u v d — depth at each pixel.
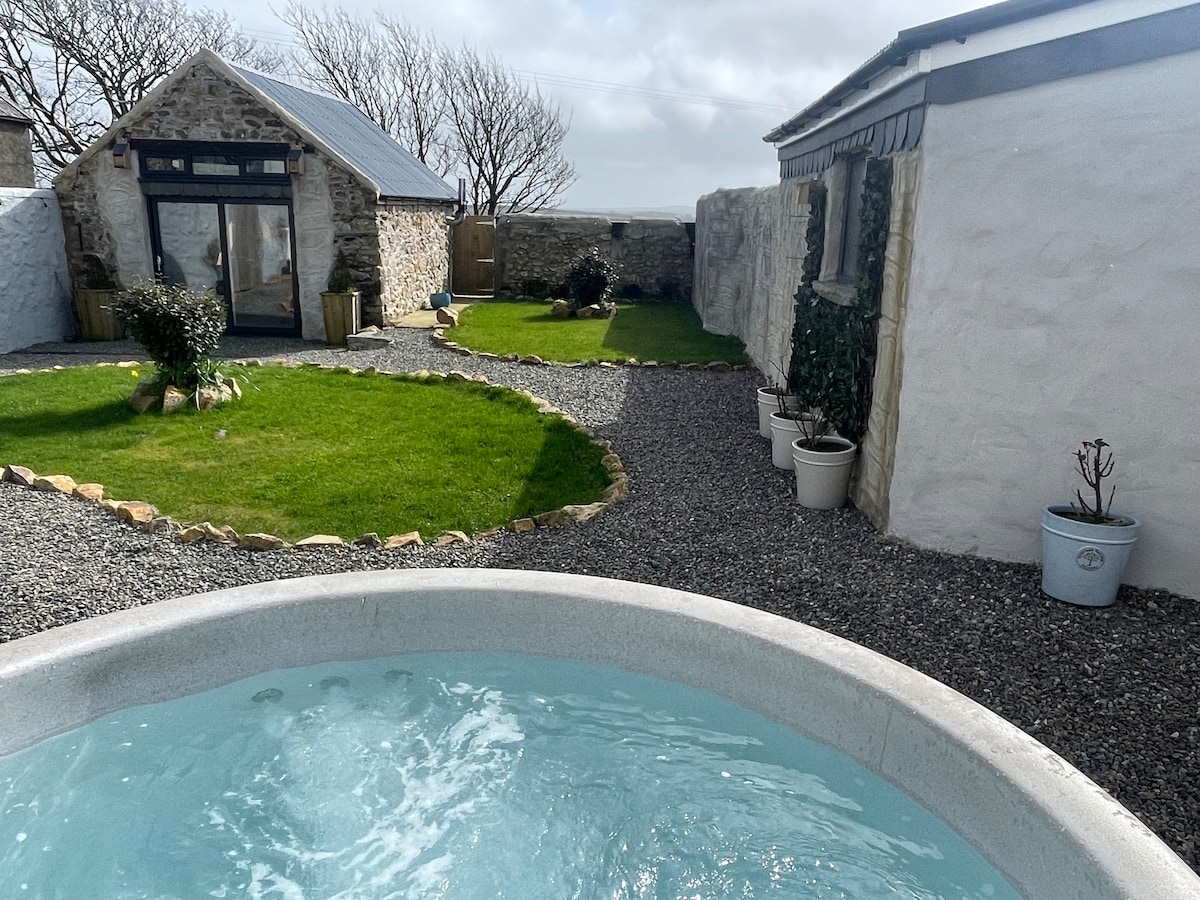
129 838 2.98
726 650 3.53
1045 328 4.43
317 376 10.03
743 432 7.78
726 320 13.74
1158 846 2.24
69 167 12.59
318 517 5.53
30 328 12.16
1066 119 4.14
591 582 3.92
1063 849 2.32
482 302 17.88
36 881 2.80
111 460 6.60
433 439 7.39
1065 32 4.03
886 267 5.28
